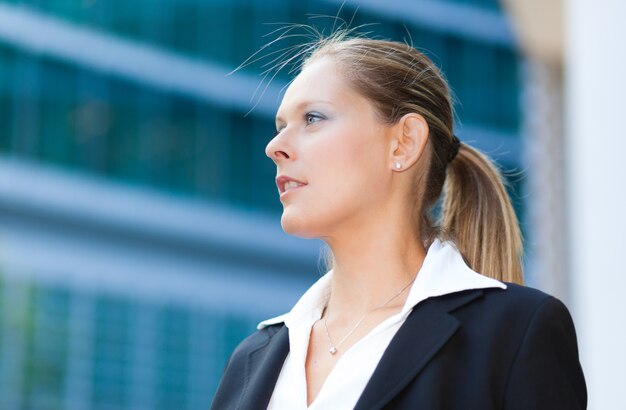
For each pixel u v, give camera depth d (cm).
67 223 1520
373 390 137
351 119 154
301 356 153
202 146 1628
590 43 303
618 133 289
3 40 1530
